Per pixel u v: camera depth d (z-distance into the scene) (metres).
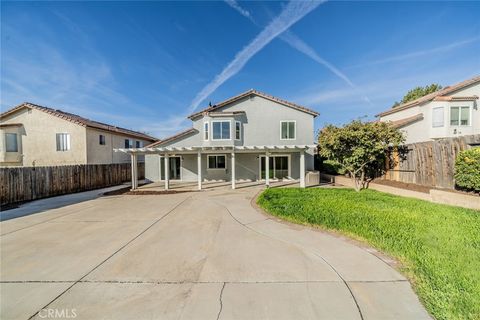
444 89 18.91
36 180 12.02
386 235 5.17
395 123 18.97
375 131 11.19
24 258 4.53
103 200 11.41
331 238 5.34
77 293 3.30
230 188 14.89
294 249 4.75
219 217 7.61
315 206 8.15
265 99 18.84
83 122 20.30
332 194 10.84
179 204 10.04
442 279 3.37
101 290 3.36
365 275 3.60
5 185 10.45
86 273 3.88
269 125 18.83
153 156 19.55
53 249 4.99
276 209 7.95
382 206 7.93
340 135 11.45
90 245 5.21
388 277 3.52
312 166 18.89
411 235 5.12
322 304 2.91
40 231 6.31
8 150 19.86
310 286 3.34
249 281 3.52
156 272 3.88
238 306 2.91
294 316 2.70
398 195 10.34
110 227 6.65
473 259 3.96
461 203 7.65
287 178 18.98
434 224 5.86
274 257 4.38
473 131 16.72
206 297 3.12
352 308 2.82
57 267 4.12
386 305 2.86
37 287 3.46
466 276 3.44
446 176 9.30
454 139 9.01
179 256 4.53
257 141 18.80
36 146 20.33
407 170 11.45
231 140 18.08
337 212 7.22
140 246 5.11
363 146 11.47
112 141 23.52
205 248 4.93
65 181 13.94
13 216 8.16
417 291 3.12
